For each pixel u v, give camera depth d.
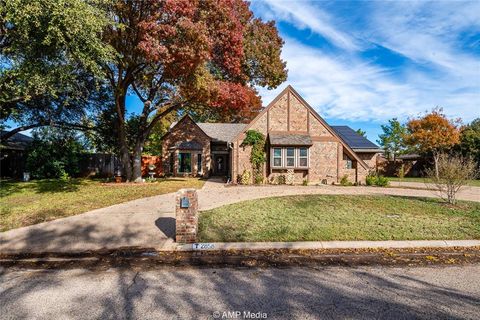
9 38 10.07
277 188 15.39
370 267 4.52
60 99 17.25
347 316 3.05
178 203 5.66
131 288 3.74
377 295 3.55
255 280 3.99
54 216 7.93
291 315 3.07
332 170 18.38
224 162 28.83
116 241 5.75
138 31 12.79
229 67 16.16
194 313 3.11
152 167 22.05
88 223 7.15
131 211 8.63
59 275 4.18
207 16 13.54
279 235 6.02
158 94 19.25
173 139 25.94
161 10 12.30
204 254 5.11
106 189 14.33
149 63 14.04
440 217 7.77
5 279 4.05
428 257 4.99
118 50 13.92
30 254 5.09
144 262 4.72
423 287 3.79
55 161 20.70
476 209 8.95
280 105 18.38
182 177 24.56
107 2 10.90
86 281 3.96
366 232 6.25
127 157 18.47
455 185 9.85
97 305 3.29
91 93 18.12
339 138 18.44
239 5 19.42
